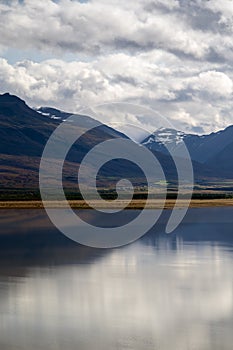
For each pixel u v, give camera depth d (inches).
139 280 1443.2
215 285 1374.3
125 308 1157.1
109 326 1026.1
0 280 1444.4
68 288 1342.3
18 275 1513.3
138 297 1249.4
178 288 1344.7
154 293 1286.9
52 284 1390.3
